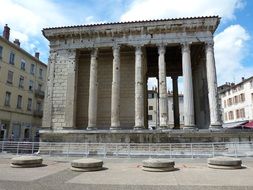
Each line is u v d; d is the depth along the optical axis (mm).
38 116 55031
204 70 30109
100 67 32031
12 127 46688
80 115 30938
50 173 13445
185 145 24344
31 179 11633
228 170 14352
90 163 14266
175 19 28016
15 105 47781
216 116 25922
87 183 10750
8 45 46312
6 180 11312
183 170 14516
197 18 27797
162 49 28109
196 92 34469
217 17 27484
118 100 27812
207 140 24578
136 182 10969
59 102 29172
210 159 15617
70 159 21078
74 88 29391
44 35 30875
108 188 9750
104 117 30531
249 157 21438
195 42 27875
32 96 53531
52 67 30172
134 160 20484
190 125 25953
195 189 9523
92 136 26547
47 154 25219
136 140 25547
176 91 36844
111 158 22047
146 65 34812
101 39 29688
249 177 11930
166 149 24484
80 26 29859
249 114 52688
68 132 27172
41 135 27984
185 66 27344
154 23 28453
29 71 52844
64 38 30625
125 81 31000
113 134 26094
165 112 26547
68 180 11445
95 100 28734
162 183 10727
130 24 28891
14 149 26312
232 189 9484
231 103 60750
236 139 24203
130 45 28828
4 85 44906
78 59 31719
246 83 54188
